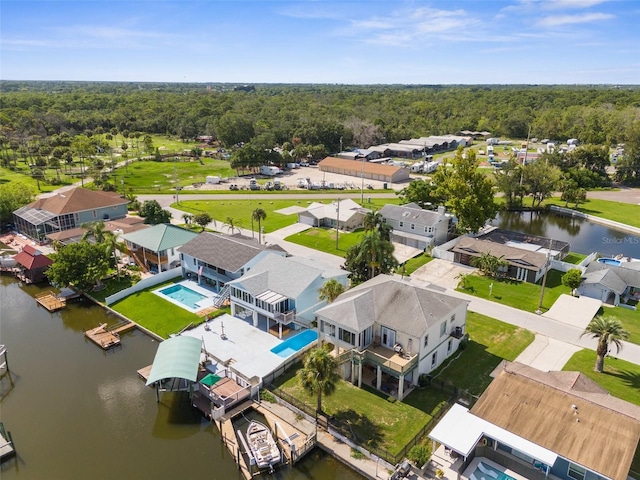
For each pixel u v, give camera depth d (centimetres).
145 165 15700
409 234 8069
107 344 5012
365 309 4341
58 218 8138
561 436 3064
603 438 3000
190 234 7050
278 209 10325
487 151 17512
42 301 6000
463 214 7969
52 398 4231
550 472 3066
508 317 5500
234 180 13438
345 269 6525
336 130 18350
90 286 6225
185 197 11369
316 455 3528
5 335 5334
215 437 3769
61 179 13038
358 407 3959
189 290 6262
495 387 3550
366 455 3456
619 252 8156
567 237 9094
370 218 7100
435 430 3244
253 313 5250
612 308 5766
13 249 7869
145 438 3747
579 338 5028
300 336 5066
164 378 3938
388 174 13300
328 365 3597
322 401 4041
